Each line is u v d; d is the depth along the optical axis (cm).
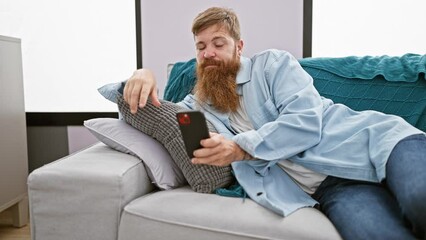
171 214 92
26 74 210
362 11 193
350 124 114
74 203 96
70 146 209
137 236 92
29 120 208
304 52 191
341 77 138
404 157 91
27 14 205
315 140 105
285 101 112
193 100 132
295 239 84
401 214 84
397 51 193
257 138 98
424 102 124
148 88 106
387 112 128
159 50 197
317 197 107
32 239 98
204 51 121
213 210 92
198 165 104
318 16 195
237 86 124
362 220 83
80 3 203
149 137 116
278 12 188
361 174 100
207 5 191
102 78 208
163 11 194
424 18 188
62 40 206
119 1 201
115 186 94
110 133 113
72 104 212
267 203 92
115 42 205
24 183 184
